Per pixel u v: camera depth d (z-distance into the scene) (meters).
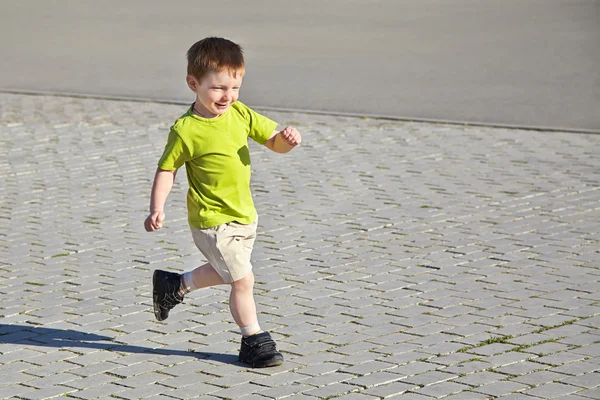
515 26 40.47
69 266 14.06
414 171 19.31
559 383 9.61
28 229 16.06
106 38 40.50
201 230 10.16
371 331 11.21
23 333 11.41
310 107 26.50
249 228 10.24
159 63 34.56
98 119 25.38
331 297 12.44
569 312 11.64
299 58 34.41
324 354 10.56
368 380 9.81
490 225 15.55
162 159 10.09
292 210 16.73
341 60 33.91
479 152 20.84
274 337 11.09
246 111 10.30
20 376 10.13
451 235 15.06
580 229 15.19
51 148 22.09
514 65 32.06
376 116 24.97
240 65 9.89
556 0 48.19
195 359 10.53
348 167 19.80
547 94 27.39
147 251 14.77
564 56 33.38
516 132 22.88
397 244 14.68
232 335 11.26
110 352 10.79
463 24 41.50
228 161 10.02
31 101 28.20
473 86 28.88
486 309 11.83
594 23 40.59
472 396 9.36
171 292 10.77
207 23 43.50
